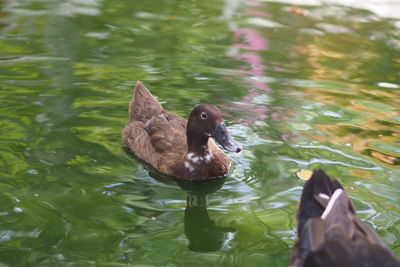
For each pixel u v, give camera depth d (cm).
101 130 1012
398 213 777
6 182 836
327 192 664
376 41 1477
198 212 811
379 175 878
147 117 1058
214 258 693
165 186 913
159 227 761
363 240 591
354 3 1753
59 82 1162
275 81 1216
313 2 1758
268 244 718
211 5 1711
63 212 773
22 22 1480
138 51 1339
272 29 1526
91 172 890
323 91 1178
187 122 949
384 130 1020
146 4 1695
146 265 673
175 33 1466
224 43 1413
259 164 923
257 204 820
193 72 1240
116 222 762
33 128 991
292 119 1061
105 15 1578
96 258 679
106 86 1158
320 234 595
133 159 987
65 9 1609
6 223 738
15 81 1153
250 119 1055
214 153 959
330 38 1481
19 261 666
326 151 952
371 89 1197
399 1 1766
